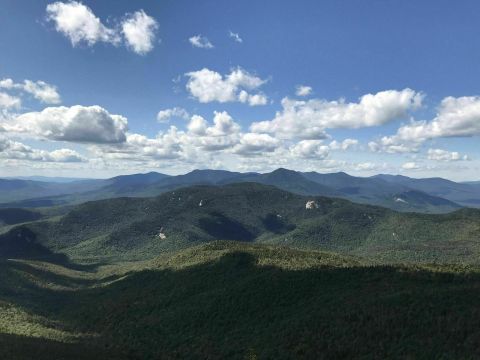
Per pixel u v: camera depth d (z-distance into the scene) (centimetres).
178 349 18212
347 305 16312
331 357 13400
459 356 11250
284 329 16312
